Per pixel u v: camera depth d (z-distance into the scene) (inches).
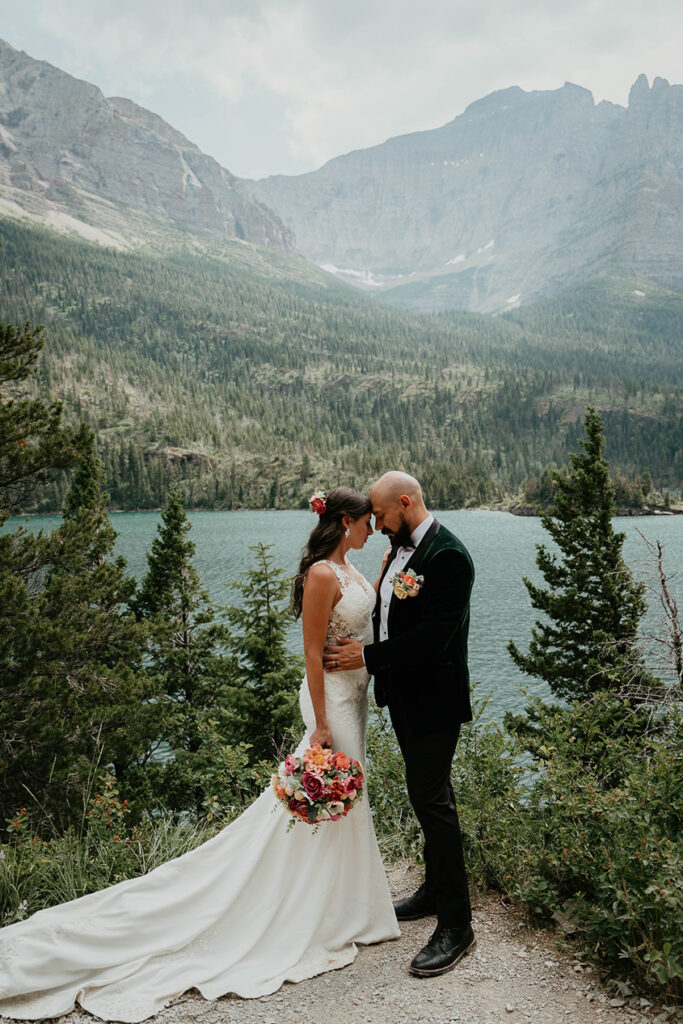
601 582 563.8
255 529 4616.1
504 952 109.7
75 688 399.2
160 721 445.4
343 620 112.9
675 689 310.2
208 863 114.0
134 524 4913.9
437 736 109.0
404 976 103.1
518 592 2410.2
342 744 112.9
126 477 6373.0
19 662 371.6
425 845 110.6
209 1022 91.4
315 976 102.9
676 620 359.9
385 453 7672.2
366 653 107.3
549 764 136.8
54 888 122.9
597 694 166.7
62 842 139.2
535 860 123.6
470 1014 93.1
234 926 108.7
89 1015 92.7
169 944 104.0
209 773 179.2
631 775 132.0
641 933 98.7
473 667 1498.5
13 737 367.9
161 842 139.1
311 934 108.2
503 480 7426.2
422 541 109.8
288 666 586.6
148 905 107.5
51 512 3666.3
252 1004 95.8
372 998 97.3
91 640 411.5
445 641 105.3
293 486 6702.8
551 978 101.7
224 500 6505.9
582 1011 93.3
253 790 183.0
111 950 102.4
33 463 348.8
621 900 103.8
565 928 114.2
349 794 106.4
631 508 5172.2
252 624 589.3
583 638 569.6
